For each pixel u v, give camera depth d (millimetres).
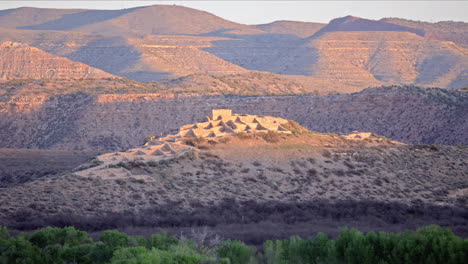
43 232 137750
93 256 123875
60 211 189000
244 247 123062
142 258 106438
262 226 189375
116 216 190750
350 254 113250
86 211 194000
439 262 107500
